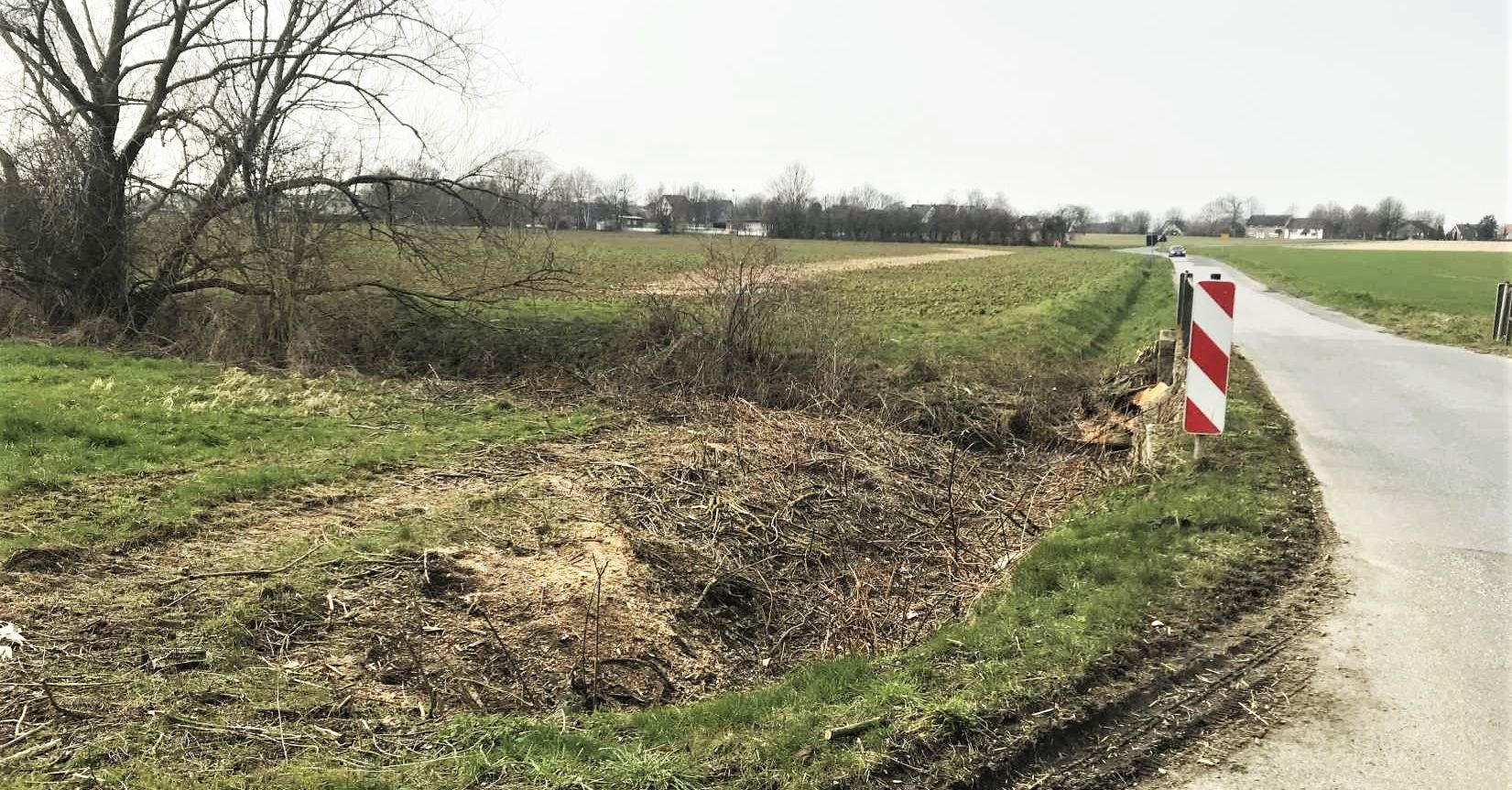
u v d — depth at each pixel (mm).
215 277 15148
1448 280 41312
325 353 13383
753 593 5914
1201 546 5484
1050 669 3975
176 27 14867
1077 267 50281
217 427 8867
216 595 4922
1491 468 7359
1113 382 12406
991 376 13117
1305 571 5176
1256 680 3965
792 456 8625
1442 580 5039
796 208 103625
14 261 14758
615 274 32594
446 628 4797
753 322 12977
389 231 15086
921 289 32469
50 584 4984
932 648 4316
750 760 3297
